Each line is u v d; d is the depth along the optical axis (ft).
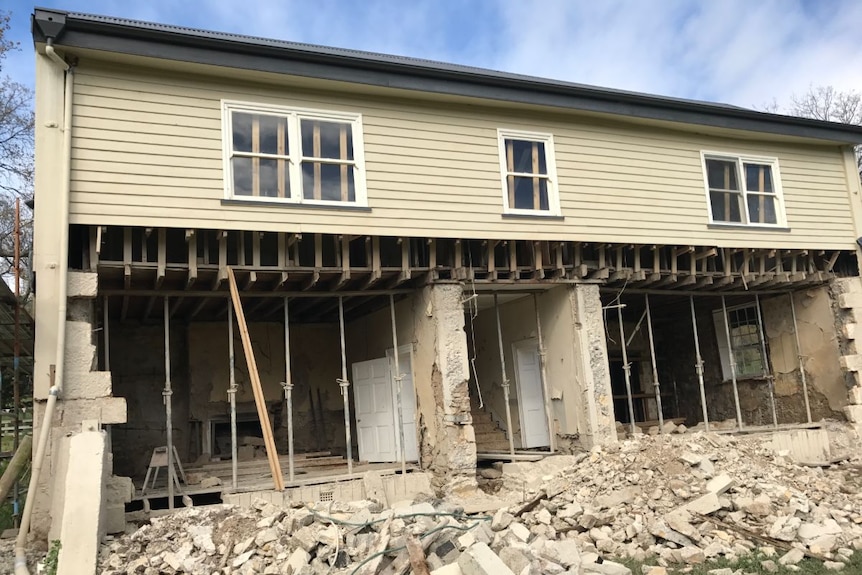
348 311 43.09
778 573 21.47
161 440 40.63
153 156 27.32
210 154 28.27
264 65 28.48
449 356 32.37
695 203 38.63
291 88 30.27
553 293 38.24
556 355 37.93
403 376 34.65
